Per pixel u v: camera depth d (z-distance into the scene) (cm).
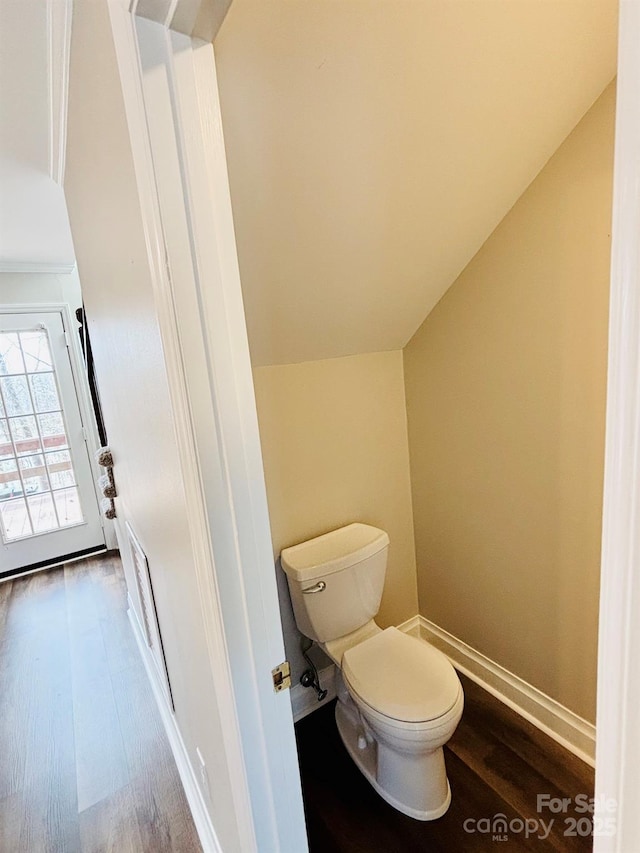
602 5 98
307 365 176
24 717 207
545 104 117
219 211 67
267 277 133
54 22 104
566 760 159
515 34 98
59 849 148
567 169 130
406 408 204
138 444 124
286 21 82
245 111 93
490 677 191
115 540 391
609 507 29
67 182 173
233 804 100
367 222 129
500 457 168
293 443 176
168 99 61
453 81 102
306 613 165
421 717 133
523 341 151
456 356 176
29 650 258
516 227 146
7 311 341
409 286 162
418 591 220
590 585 148
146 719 202
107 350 146
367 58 92
